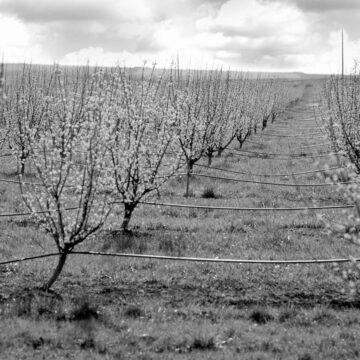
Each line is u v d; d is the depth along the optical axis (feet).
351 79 93.45
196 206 75.05
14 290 42.16
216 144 127.75
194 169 112.57
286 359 30.99
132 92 62.39
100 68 54.44
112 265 50.06
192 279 47.06
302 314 39.37
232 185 97.14
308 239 60.03
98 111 47.11
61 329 34.37
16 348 31.45
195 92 112.57
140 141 59.88
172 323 36.68
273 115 257.96
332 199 82.94
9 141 111.75
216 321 37.65
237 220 68.64
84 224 43.73
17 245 56.29
